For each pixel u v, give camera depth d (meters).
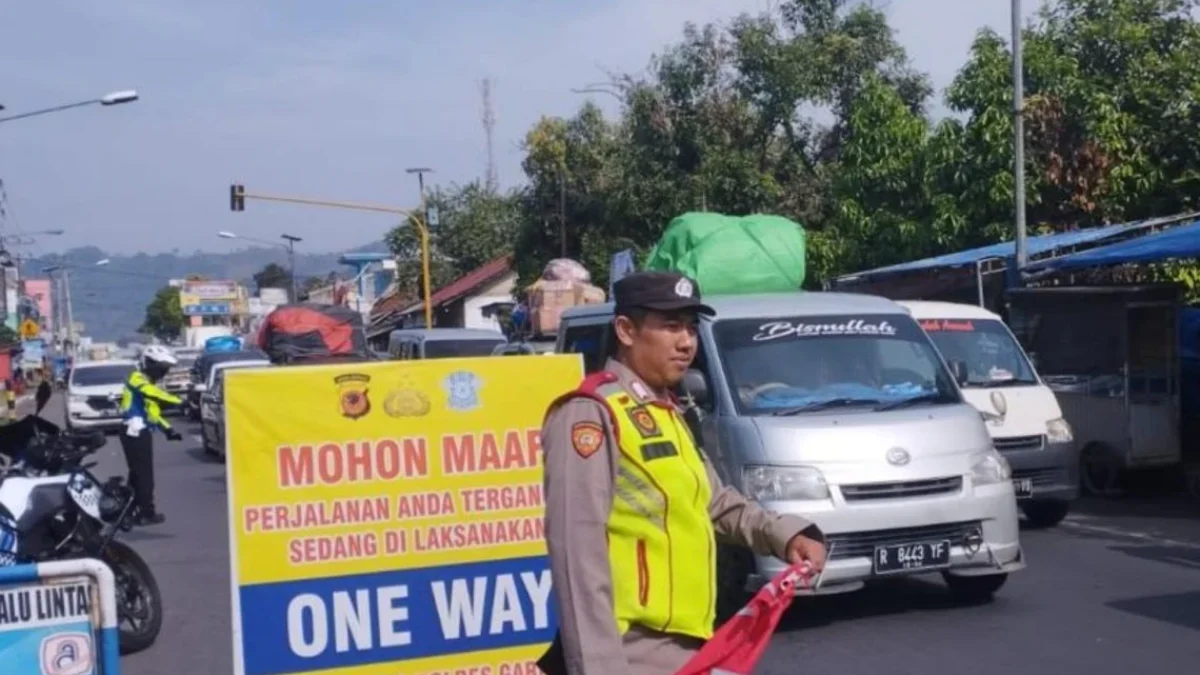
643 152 29.05
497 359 5.82
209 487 19.73
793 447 8.60
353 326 23.72
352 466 5.63
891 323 9.95
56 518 8.91
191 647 9.37
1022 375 13.45
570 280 18.73
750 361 9.44
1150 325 14.64
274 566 5.53
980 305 16.86
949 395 9.57
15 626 5.37
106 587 5.47
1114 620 8.80
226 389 5.52
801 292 10.79
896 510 8.52
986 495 8.82
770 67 28.05
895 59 28.39
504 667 5.74
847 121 28.02
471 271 54.50
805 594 8.43
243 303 102.31
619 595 3.58
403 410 5.70
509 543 5.77
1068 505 13.20
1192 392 15.50
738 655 3.57
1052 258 16.47
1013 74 17.27
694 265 11.30
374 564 5.64
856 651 8.25
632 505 3.57
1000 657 7.95
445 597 5.70
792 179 28.42
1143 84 20.70
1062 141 20.52
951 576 9.38
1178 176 20.22
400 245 56.91
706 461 4.00
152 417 15.23
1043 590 9.87
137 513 11.84
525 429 5.82
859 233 22.97
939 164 21.47
